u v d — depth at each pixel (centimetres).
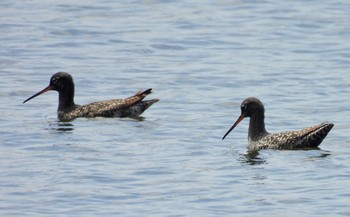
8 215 1817
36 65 3247
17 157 2186
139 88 3003
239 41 3612
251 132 2362
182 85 3027
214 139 2388
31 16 3916
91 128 2488
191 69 3216
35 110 2725
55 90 2688
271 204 1875
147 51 3472
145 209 1852
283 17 3938
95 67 3244
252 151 2281
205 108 2731
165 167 2116
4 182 2003
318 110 2700
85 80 3083
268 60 3347
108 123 2558
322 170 2097
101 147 2272
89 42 3575
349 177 2039
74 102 2841
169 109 2725
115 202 1891
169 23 3844
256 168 2119
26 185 1984
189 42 3588
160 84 3038
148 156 2202
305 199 1902
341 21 3869
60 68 3219
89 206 1867
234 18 3931
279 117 2623
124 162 2150
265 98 2848
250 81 3059
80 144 2298
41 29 3722
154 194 1938
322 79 3080
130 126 2511
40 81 3058
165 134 2419
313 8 4078
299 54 3428
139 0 4212
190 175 2062
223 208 1856
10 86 2983
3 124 2522
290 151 2280
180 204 1880
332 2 4184
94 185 1989
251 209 1850
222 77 3111
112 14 3981
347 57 3381
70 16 3928
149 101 2662
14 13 3959
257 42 3597
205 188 1975
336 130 2478
